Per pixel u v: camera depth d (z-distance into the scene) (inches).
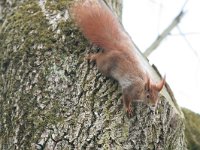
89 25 398.3
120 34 404.8
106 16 405.4
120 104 368.2
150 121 365.4
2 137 380.8
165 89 403.9
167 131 372.2
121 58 387.9
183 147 408.5
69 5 415.5
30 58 389.4
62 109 365.1
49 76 378.0
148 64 423.8
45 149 355.9
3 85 398.0
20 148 363.9
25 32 404.8
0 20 452.8
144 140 359.9
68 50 388.5
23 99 376.8
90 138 355.3
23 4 436.1
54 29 400.2
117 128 358.0
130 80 379.9
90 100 366.9
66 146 354.6
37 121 364.2
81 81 374.6
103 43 394.3
